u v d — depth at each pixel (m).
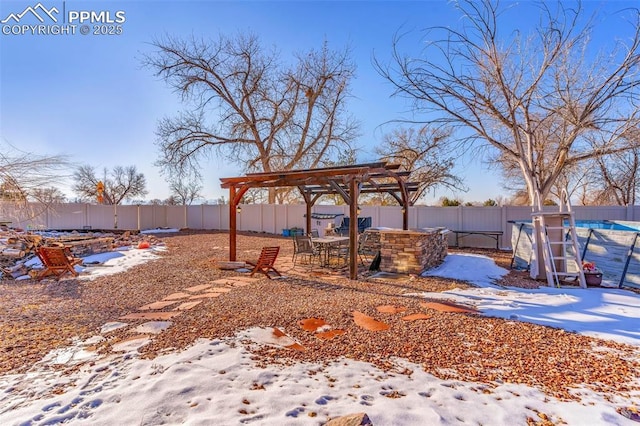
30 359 3.01
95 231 16.69
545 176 10.51
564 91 7.76
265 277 6.92
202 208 19.12
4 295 5.39
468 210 12.45
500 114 8.16
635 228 7.42
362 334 3.61
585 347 3.31
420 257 7.23
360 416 2.01
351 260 6.74
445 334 3.63
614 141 8.02
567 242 6.23
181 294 5.47
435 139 17.70
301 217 16.25
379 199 22.17
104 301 5.03
